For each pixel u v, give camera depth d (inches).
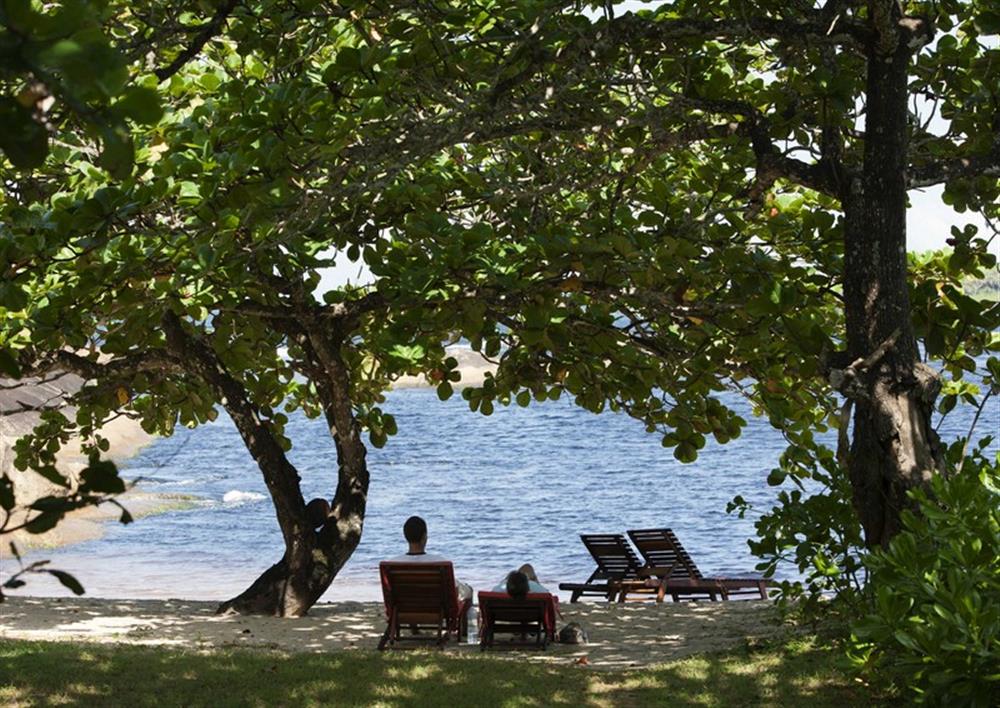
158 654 409.1
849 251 349.4
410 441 2410.2
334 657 414.3
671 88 400.2
